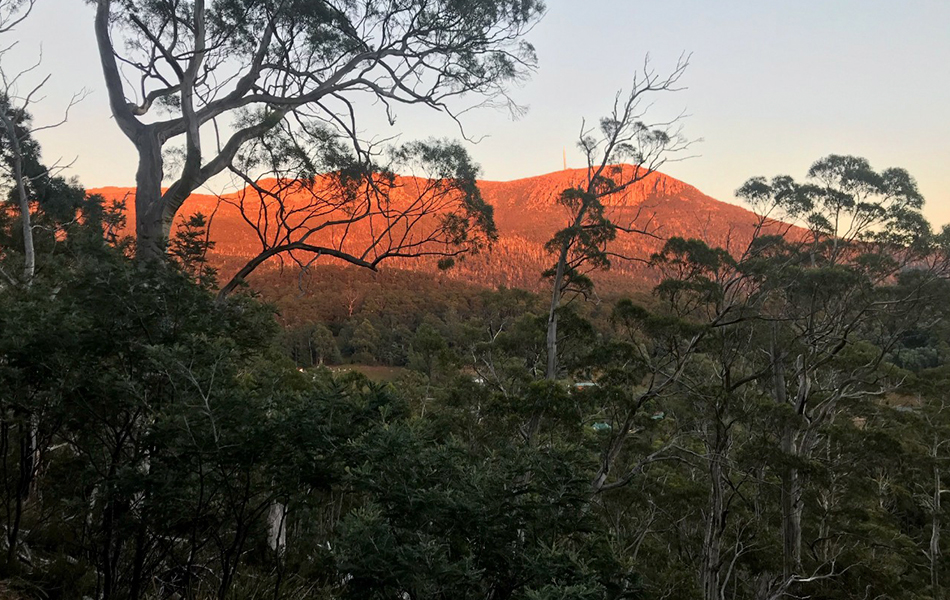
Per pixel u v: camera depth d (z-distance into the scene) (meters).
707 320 16.62
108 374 5.30
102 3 11.77
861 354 20.41
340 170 12.24
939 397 23.19
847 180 20.88
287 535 8.59
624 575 5.00
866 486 19.92
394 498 4.67
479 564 4.67
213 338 6.03
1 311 5.89
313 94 13.18
